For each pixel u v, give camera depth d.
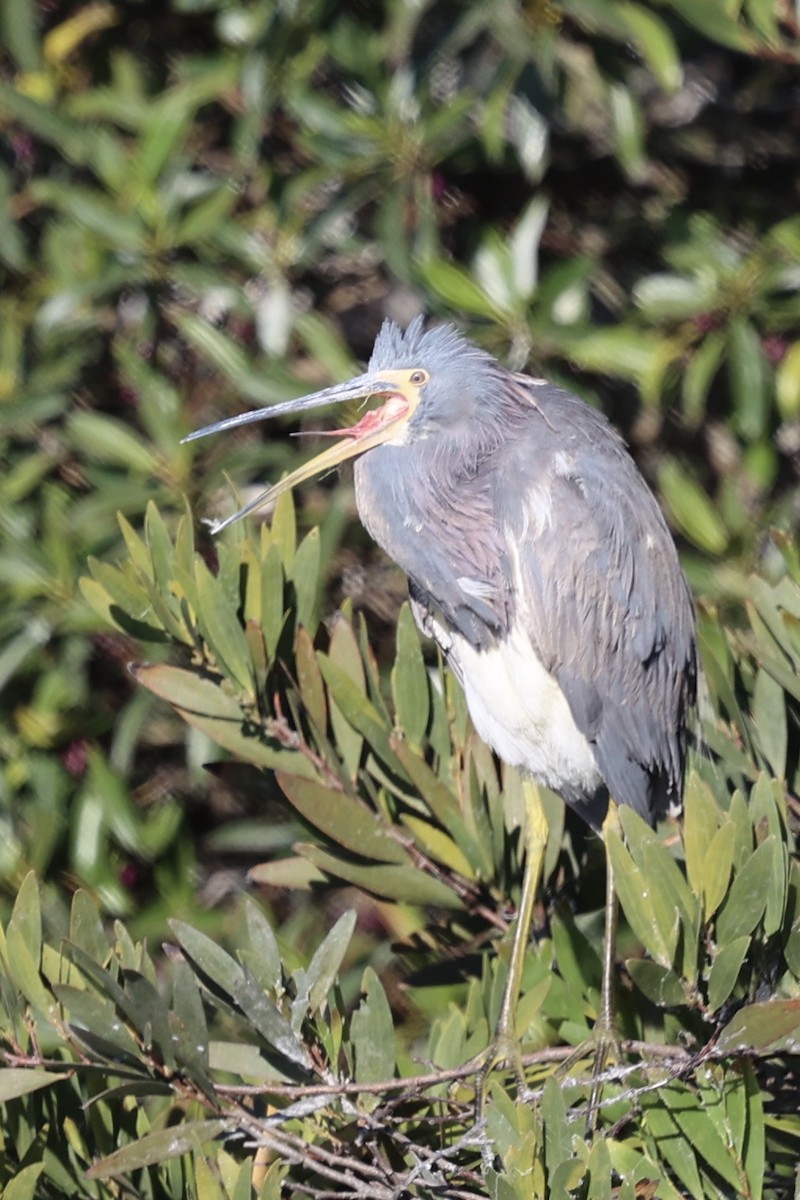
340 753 6.57
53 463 10.10
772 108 10.54
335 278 10.70
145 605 6.48
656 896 5.15
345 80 10.05
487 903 6.76
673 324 10.00
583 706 7.00
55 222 10.13
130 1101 5.75
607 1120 5.96
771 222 10.48
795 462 10.38
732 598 9.84
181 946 5.52
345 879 6.50
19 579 9.73
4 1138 5.58
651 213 10.55
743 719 6.63
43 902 9.34
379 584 10.45
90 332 10.35
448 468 7.17
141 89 10.37
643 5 9.35
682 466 10.47
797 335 10.14
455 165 10.16
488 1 9.39
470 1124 5.91
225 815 10.66
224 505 9.93
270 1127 5.33
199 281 9.97
